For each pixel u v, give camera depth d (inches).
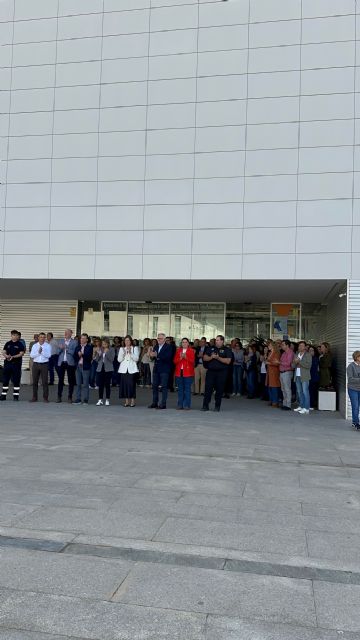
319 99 523.5
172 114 550.6
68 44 578.2
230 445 370.0
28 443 359.9
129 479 273.3
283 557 180.7
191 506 232.2
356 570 171.9
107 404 573.0
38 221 573.6
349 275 509.0
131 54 563.5
